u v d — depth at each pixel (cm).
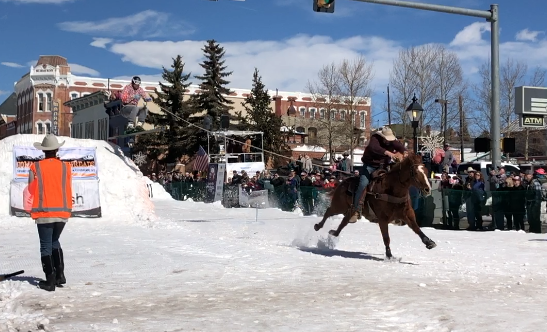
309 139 5978
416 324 602
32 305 720
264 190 2516
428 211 1888
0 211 1845
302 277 910
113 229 1680
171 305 711
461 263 1062
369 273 946
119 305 715
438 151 2631
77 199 1856
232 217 2098
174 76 5394
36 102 7631
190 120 5381
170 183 3753
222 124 3262
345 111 5562
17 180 1880
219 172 2941
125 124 2702
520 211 1717
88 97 6047
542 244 1358
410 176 1046
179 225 1777
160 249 1234
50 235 814
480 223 1773
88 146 2022
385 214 1097
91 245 1304
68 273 949
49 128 7550
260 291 799
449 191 1862
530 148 5322
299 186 2352
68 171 839
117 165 2003
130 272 958
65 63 7950
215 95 5475
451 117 5031
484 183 1873
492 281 878
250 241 1380
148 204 1998
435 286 832
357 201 1136
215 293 788
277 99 6975
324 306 695
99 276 923
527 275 936
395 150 1153
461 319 615
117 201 1922
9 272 957
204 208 2603
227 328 589
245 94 7056
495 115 1803
